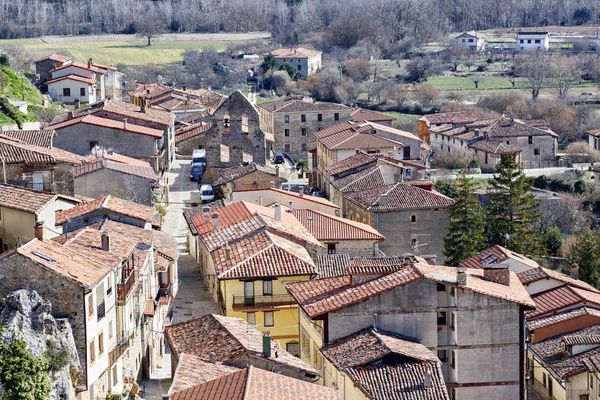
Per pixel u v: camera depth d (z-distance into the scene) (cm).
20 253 8244
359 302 10250
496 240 17925
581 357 11956
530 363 12712
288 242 12675
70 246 9319
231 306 11681
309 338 10931
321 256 12888
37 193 10862
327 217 15325
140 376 10062
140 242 10706
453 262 16938
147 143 19188
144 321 10288
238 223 13462
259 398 7500
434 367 9438
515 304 10425
